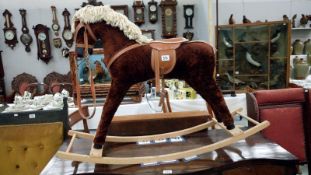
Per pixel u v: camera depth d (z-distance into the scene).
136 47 1.16
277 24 2.41
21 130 1.55
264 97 1.68
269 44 2.43
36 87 3.28
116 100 1.20
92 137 1.43
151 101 2.16
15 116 1.57
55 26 3.52
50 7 3.51
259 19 3.43
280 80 2.48
